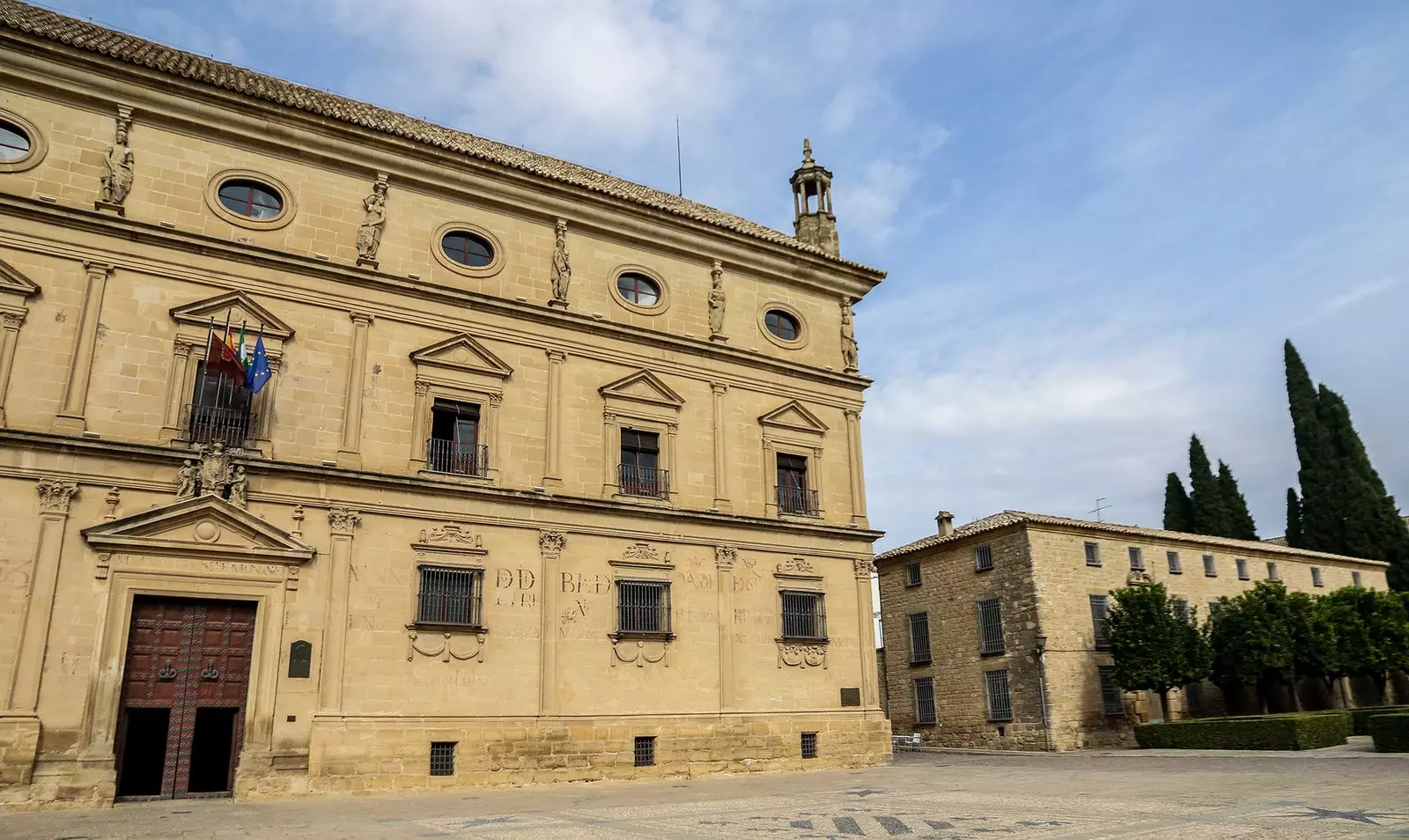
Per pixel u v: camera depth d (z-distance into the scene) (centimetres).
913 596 4981
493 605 2611
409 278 2712
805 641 3147
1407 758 2808
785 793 2214
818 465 3384
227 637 2298
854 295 3709
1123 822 1504
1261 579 4953
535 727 2583
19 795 1969
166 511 2225
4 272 2209
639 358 3088
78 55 2384
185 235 2430
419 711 2439
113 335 2311
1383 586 5897
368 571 2464
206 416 2378
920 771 2883
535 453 2817
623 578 2842
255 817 1823
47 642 2072
